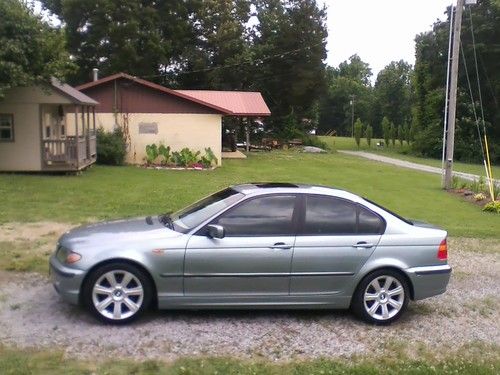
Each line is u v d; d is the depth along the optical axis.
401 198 17.20
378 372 4.52
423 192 19.20
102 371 4.30
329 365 4.63
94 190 15.46
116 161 25.02
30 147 19.03
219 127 27.23
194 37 48.84
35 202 12.91
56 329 5.18
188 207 6.47
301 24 48.38
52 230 9.81
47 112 19.98
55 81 19.61
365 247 5.74
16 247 8.42
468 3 19.16
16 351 4.62
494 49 41.31
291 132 48.41
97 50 43.03
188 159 25.77
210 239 5.50
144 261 5.36
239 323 5.61
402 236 5.86
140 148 26.86
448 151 20.31
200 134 27.16
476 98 43.78
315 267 5.66
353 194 6.06
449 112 20.22
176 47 46.44
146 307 5.45
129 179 18.92
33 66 17.36
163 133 26.91
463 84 43.62
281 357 4.80
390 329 5.68
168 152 26.05
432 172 29.23
